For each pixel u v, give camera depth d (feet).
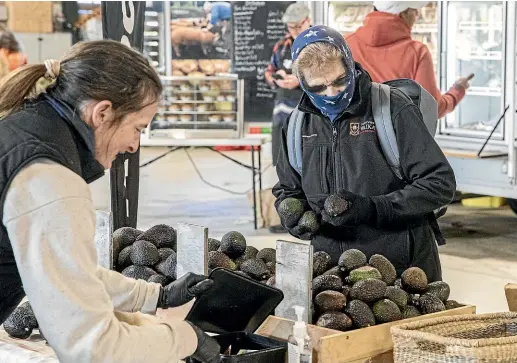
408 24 19.88
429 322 7.46
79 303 5.24
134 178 12.30
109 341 5.31
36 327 8.25
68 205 5.27
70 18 38.70
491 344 6.63
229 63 36.88
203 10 36.76
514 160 21.47
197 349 6.02
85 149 5.65
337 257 9.87
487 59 24.53
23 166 5.26
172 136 24.29
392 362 7.70
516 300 8.90
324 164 10.00
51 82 5.60
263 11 35.42
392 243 9.73
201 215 27.27
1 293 5.65
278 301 7.23
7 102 5.65
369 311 7.71
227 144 23.81
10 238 5.26
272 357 6.98
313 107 10.05
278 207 10.14
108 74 5.49
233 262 8.90
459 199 29.76
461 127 24.40
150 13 36.86
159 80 5.78
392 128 9.59
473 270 20.33
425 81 19.69
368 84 9.81
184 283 6.77
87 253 5.36
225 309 7.16
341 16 27.40
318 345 7.07
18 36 37.22
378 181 9.75
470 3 24.62
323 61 9.32
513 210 25.96
